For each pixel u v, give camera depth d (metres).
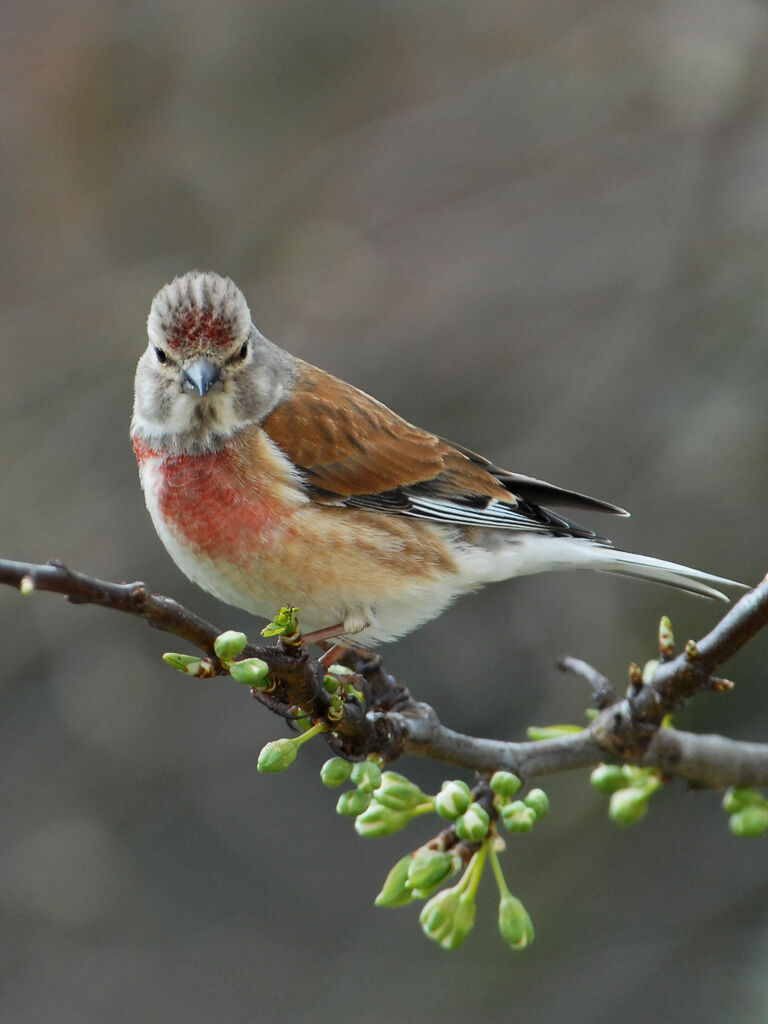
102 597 4.54
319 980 11.92
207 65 13.05
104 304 12.92
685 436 11.10
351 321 12.52
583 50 12.68
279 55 13.04
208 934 12.45
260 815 12.94
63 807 12.64
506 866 10.83
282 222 12.87
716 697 10.67
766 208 11.50
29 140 13.16
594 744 6.04
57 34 13.12
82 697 12.48
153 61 13.05
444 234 12.76
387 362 12.38
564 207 12.67
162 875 12.69
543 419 11.84
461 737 5.86
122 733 12.55
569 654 11.08
